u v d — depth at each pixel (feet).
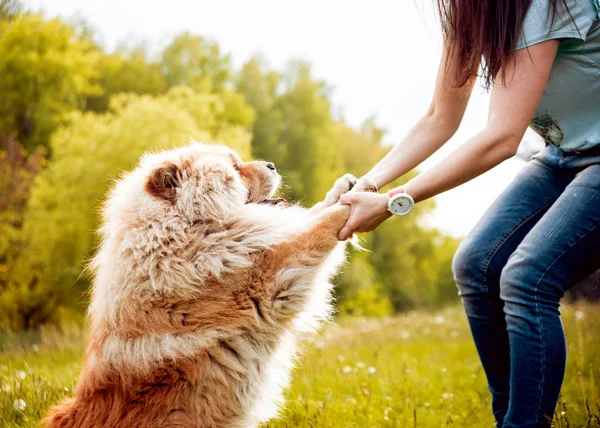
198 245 9.43
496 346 9.53
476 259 9.31
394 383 14.92
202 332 9.02
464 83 8.95
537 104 7.91
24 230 62.23
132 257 9.26
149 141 68.85
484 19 7.88
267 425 11.78
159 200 9.68
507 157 8.05
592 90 8.06
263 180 11.85
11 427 11.46
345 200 9.46
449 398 13.94
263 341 9.57
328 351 21.35
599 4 7.67
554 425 10.44
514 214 9.31
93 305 9.78
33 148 90.99
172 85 122.62
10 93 91.09
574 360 16.61
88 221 66.23
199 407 8.86
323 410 12.01
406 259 135.85
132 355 8.87
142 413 8.73
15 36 89.81
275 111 121.39
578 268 8.13
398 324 34.45
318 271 9.60
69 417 9.17
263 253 9.48
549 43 7.66
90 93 107.55
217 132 90.33
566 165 8.94
